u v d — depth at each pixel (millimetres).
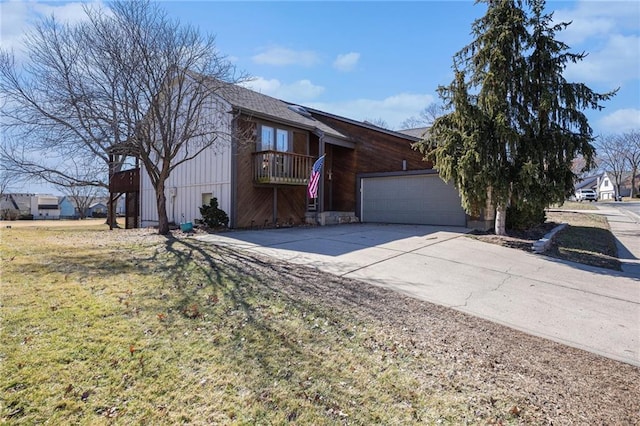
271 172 12180
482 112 9078
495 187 9031
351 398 2715
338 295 5121
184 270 5848
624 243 11383
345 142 15852
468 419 2531
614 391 2988
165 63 9672
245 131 11875
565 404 2766
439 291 5629
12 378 2668
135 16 9320
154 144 10148
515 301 5285
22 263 5906
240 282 5348
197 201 13328
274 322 4004
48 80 9086
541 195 8633
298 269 6387
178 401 2559
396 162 14992
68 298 4301
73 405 2445
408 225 13969
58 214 55938
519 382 3070
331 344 3580
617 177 49344
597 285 6203
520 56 9188
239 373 2953
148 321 3795
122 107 9383
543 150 8828
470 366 3312
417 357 3426
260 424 2375
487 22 9516
